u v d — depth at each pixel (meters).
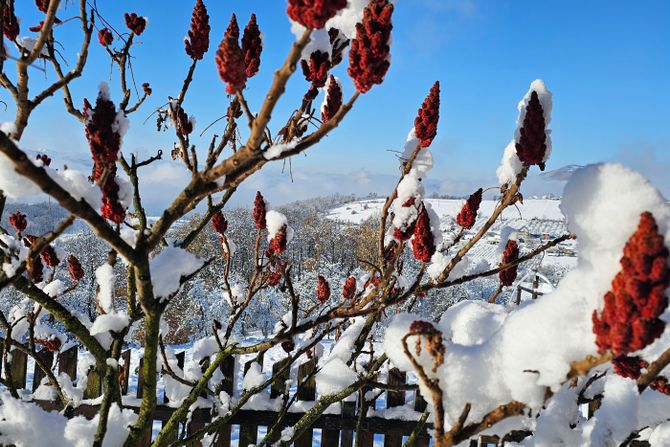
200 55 1.63
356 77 0.75
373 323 2.33
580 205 0.81
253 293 2.19
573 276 0.84
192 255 1.16
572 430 1.55
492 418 0.86
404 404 2.65
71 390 2.53
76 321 1.53
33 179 0.73
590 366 0.78
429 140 1.57
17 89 1.20
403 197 1.55
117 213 1.17
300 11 0.65
